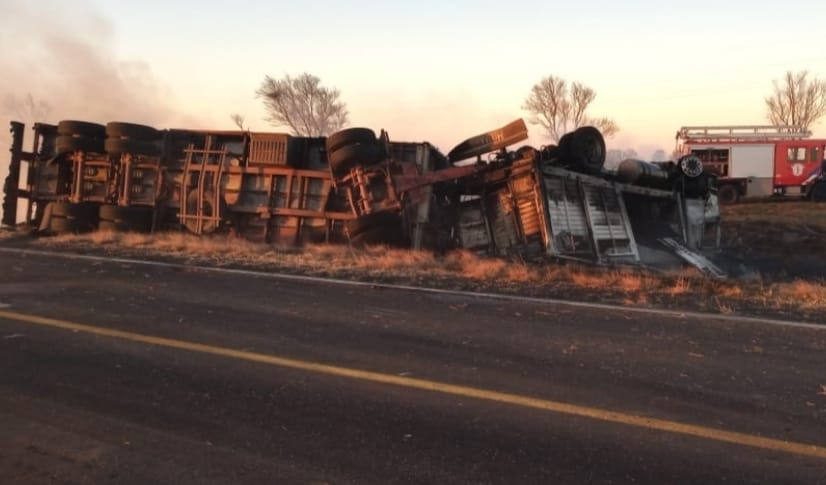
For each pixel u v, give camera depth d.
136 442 4.22
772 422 4.67
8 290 9.36
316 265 12.41
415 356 6.27
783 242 22.58
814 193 33.47
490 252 14.57
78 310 8.02
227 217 16.39
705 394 5.27
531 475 3.81
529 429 4.50
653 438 4.36
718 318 8.18
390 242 14.77
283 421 4.59
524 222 13.95
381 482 3.71
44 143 18.66
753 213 28.95
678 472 3.87
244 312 8.17
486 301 9.20
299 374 5.66
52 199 18.30
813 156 33.47
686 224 17.48
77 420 4.56
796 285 10.94
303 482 3.71
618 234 15.45
